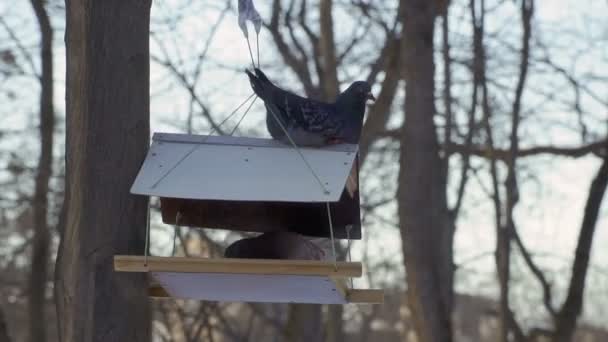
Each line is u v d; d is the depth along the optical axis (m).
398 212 15.95
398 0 16.48
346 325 25.30
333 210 8.29
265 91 7.22
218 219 8.41
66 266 6.70
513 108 17.80
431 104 15.84
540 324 20.44
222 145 7.15
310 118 7.12
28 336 18.92
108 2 6.87
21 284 21.16
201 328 16.45
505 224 17.94
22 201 19.56
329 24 16.59
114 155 6.78
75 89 6.84
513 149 17.70
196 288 7.12
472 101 18.47
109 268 6.66
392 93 16.53
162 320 17.62
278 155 7.09
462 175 18.62
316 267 6.37
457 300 28.59
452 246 18.23
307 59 18.27
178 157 6.99
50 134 18.08
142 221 6.81
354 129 7.76
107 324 6.61
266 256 7.72
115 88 6.83
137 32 6.95
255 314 20.06
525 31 17.84
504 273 17.41
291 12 18.25
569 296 18.42
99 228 6.70
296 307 14.91
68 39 6.93
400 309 24.67
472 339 29.27
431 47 15.91
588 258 18.47
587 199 18.61
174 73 17.34
